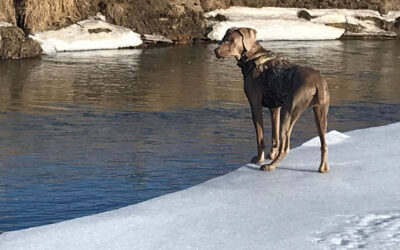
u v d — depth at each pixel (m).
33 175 6.15
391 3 21.77
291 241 4.17
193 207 4.68
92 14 16.78
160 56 14.87
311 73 5.28
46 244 4.16
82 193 5.63
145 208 4.67
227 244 4.16
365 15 20.75
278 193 4.93
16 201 5.43
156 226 4.39
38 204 5.36
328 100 5.31
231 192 4.96
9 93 9.81
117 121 8.33
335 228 4.32
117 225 4.40
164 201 4.80
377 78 12.48
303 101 5.27
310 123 8.36
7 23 14.09
